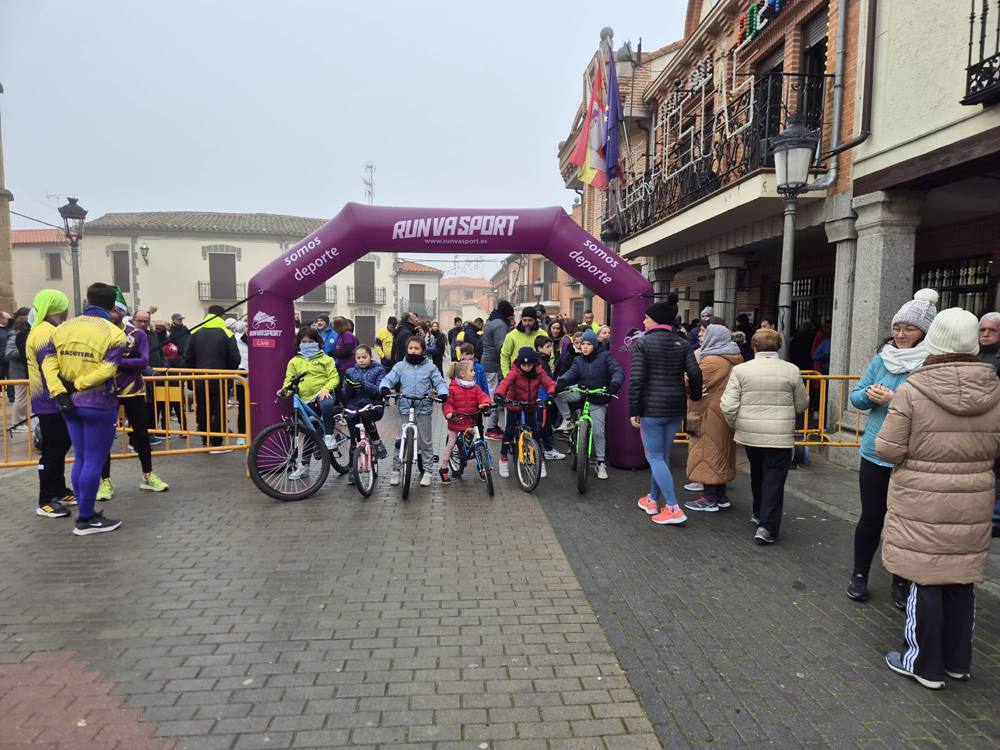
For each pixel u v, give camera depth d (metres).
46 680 3.00
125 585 4.04
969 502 2.88
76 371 4.77
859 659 3.23
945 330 2.94
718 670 3.13
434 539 4.92
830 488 6.38
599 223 18.95
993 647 3.36
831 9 7.83
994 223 8.01
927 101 6.32
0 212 15.45
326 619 3.62
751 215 8.98
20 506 5.66
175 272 39.56
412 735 2.62
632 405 5.31
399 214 6.78
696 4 13.46
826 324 10.89
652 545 4.82
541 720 2.73
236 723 2.69
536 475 6.13
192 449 7.68
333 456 6.79
